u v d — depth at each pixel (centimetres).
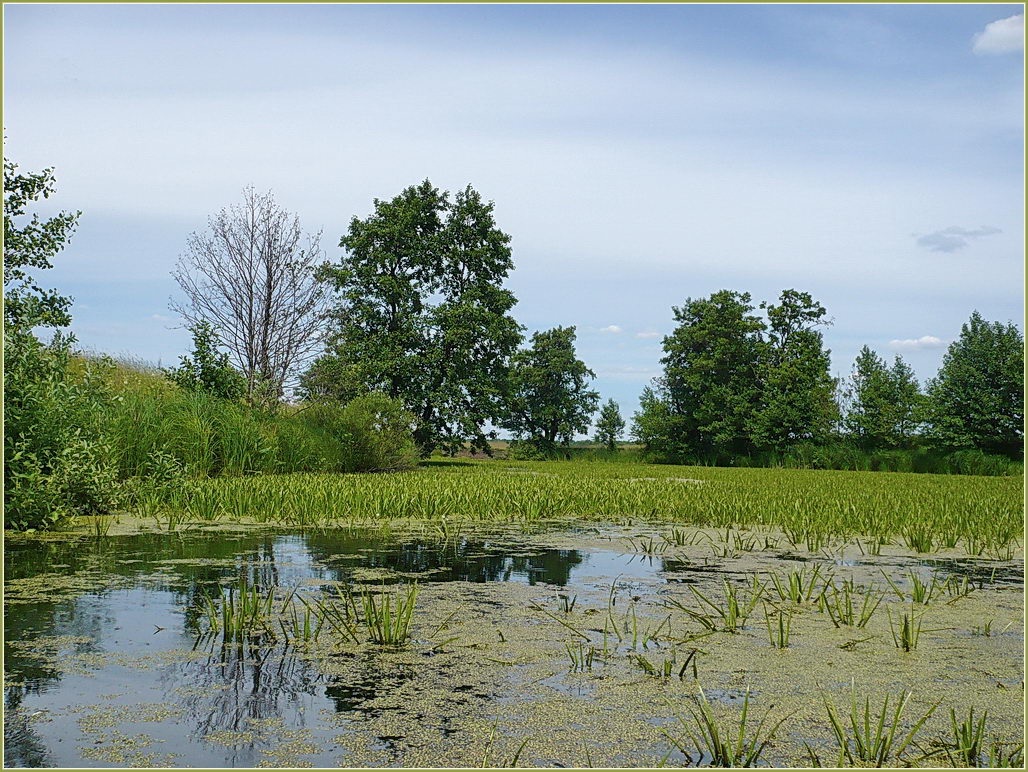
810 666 412
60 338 1198
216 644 434
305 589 573
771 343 4950
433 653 425
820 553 773
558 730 325
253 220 2375
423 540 816
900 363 5169
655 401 5328
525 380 5403
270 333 2391
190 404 1570
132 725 324
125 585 579
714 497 1271
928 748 311
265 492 1100
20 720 328
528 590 585
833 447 4581
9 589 564
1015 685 387
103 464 1002
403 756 299
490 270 3622
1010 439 4441
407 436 2294
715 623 494
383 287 3319
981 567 712
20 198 1493
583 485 1521
